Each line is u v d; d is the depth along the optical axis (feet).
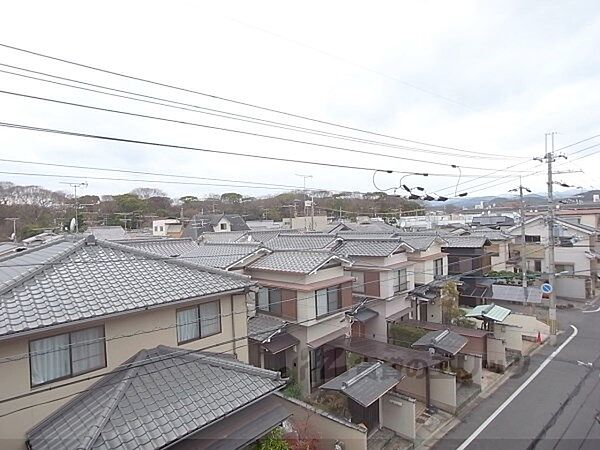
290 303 50.90
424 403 48.37
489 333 60.70
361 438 35.73
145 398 25.99
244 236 91.66
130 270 34.09
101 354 28.73
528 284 98.89
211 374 30.12
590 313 88.84
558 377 55.52
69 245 36.32
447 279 71.97
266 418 29.55
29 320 24.50
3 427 24.12
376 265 65.62
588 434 40.70
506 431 42.04
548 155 72.90
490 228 122.42
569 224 106.73
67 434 23.35
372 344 52.60
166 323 32.63
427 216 191.83
